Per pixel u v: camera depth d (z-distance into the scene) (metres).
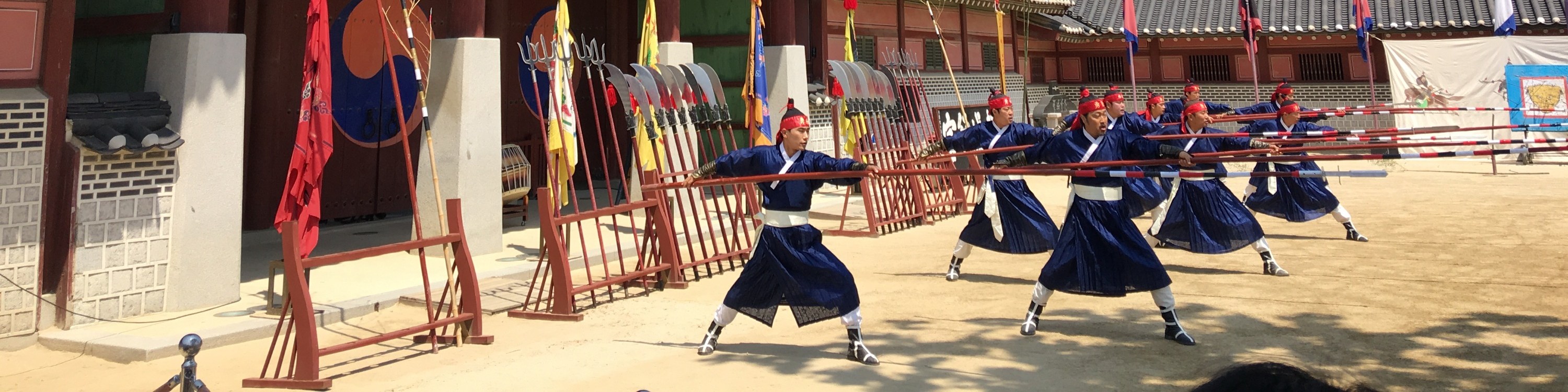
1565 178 18.66
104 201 7.30
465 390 5.79
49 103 7.01
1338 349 6.25
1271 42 27.38
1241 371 1.33
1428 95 23.62
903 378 5.80
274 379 5.96
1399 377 5.58
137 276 7.53
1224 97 27.92
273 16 11.96
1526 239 11.02
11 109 6.81
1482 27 24.02
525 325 7.68
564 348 6.84
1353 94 26.27
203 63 7.84
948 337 6.85
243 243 11.24
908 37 20.58
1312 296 8.02
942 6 21.94
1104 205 6.73
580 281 9.54
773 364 6.23
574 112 10.30
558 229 7.85
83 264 7.19
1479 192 16.52
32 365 6.55
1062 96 28.09
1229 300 7.92
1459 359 5.96
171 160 7.71
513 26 15.59
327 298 8.30
